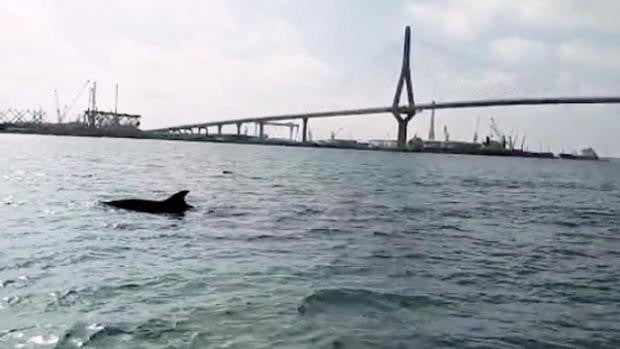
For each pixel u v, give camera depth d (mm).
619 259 13641
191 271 10156
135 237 13461
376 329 7465
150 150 92000
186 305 8086
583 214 24672
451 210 23453
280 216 18781
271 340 6875
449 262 12188
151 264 10625
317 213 20156
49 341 6625
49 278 9289
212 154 88938
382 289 9469
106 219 16125
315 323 7547
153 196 23531
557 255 13820
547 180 59438
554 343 7328
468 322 7996
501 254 13523
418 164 87938
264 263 11109
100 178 32125
